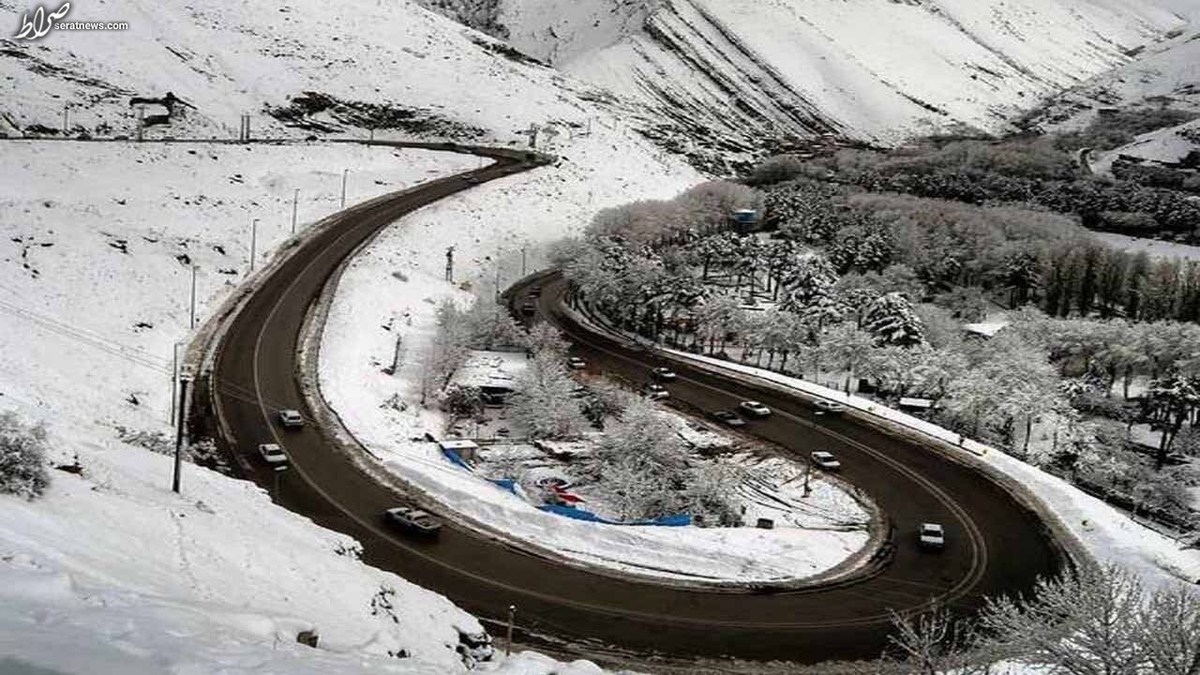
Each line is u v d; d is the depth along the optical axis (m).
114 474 36.00
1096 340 107.00
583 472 69.44
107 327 73.31
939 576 54.78
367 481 60.25
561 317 114.88
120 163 122.44
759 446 75.62
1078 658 26.03
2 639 14.68
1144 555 56.38
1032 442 85.69
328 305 92.44
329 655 18.33
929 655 30.78
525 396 79.00
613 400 81.44
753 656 44.62
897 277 131.38
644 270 113.69
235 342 80.62
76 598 18.22
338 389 74.75
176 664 14.43
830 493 67.25
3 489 26.92
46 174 110.75
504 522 56.22
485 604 46.91
